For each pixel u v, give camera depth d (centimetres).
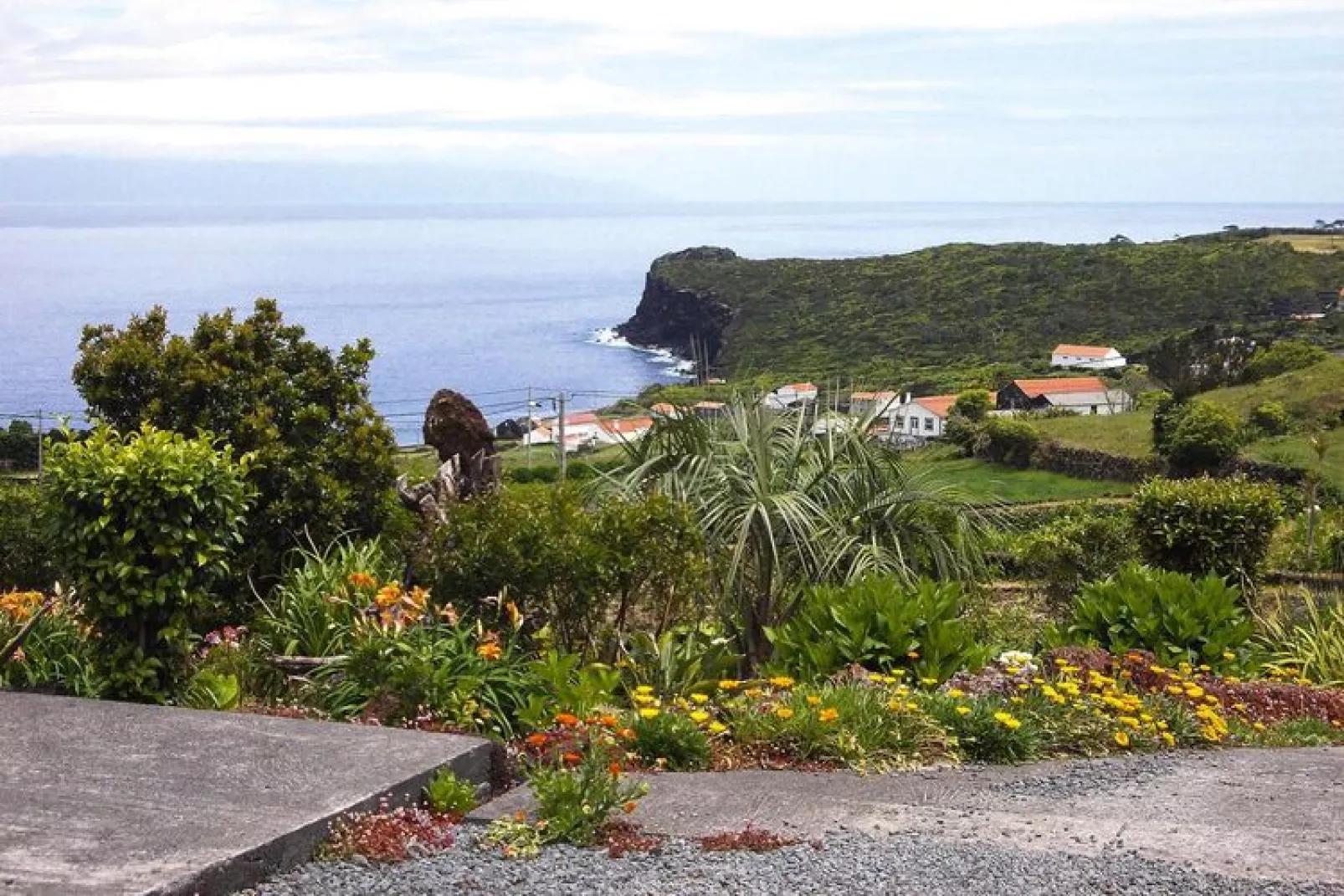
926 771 595
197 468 639
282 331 1017
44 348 11781
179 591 631
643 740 585
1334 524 1736
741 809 509
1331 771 624
